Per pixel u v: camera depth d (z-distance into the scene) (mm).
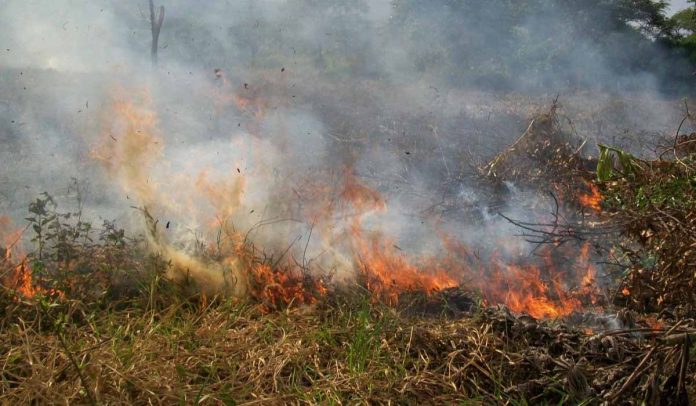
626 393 3412
